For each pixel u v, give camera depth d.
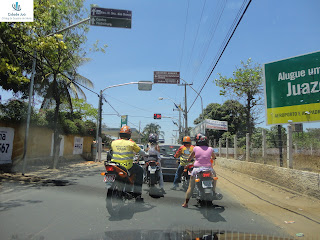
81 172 12.88
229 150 16.25
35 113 14.57
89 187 8.28
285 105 9.45
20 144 13.19
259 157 11.09
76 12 13.46
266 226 4.56
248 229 4.36
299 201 6.54
